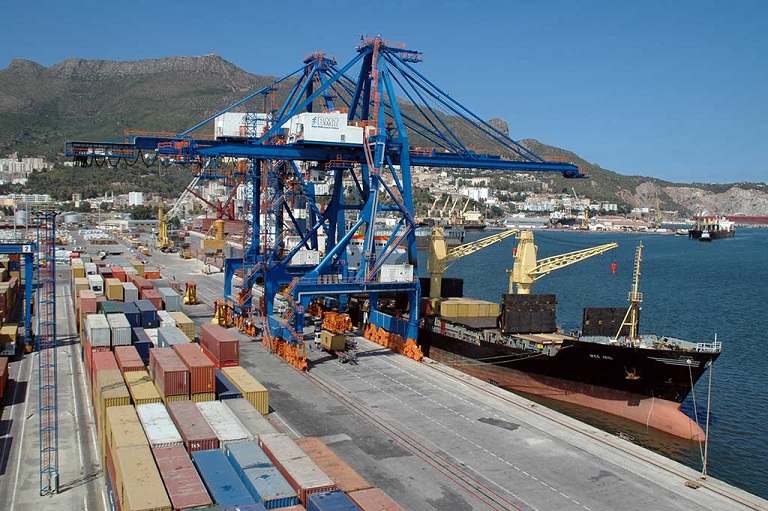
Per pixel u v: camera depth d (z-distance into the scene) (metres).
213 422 37.81
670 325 112.88
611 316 63.62
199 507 26.94
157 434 34.81
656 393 55.22
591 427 48.91
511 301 66.12
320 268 68.62
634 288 60.31
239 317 84.12
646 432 55.19
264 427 38.62
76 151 72.31
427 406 53.09
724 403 65.38
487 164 83.00
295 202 94.19
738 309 131.25
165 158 77.75
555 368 60.91
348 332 82.44
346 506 28.12
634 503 37.31
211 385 44.16
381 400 54.50
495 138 86.31
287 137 76.31
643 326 111.50
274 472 31.27
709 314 124.88
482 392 57.22
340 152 72.44
